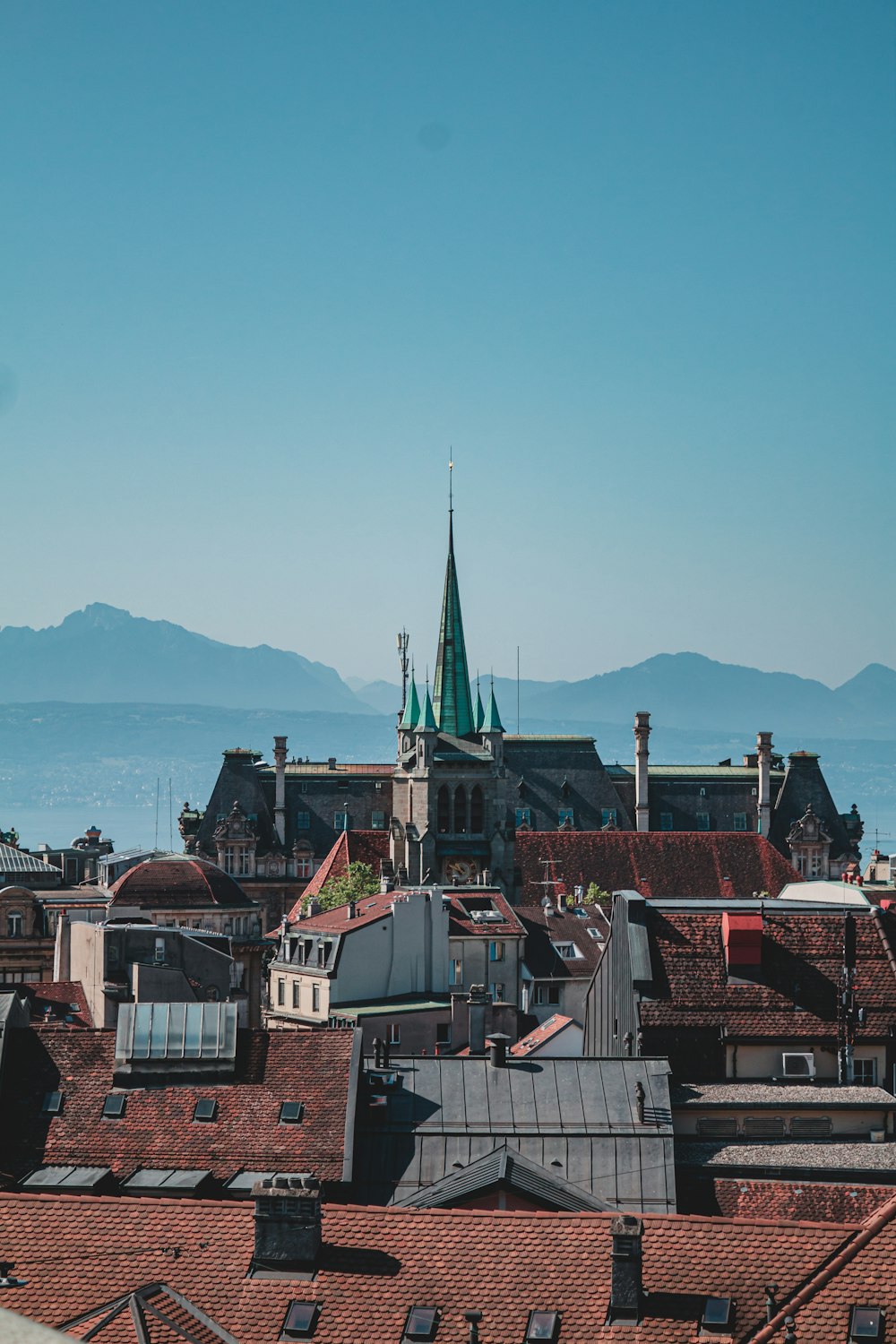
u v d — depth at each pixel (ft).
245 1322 282.97
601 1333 281.95
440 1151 387.34
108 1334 271.28
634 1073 408.26
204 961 654.94
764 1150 413.18
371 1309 285.64
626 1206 379.96
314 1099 391.24
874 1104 429.79
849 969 466.29
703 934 481.05
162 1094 394.11
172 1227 298.15
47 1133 387.75
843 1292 284.82
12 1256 291.38
